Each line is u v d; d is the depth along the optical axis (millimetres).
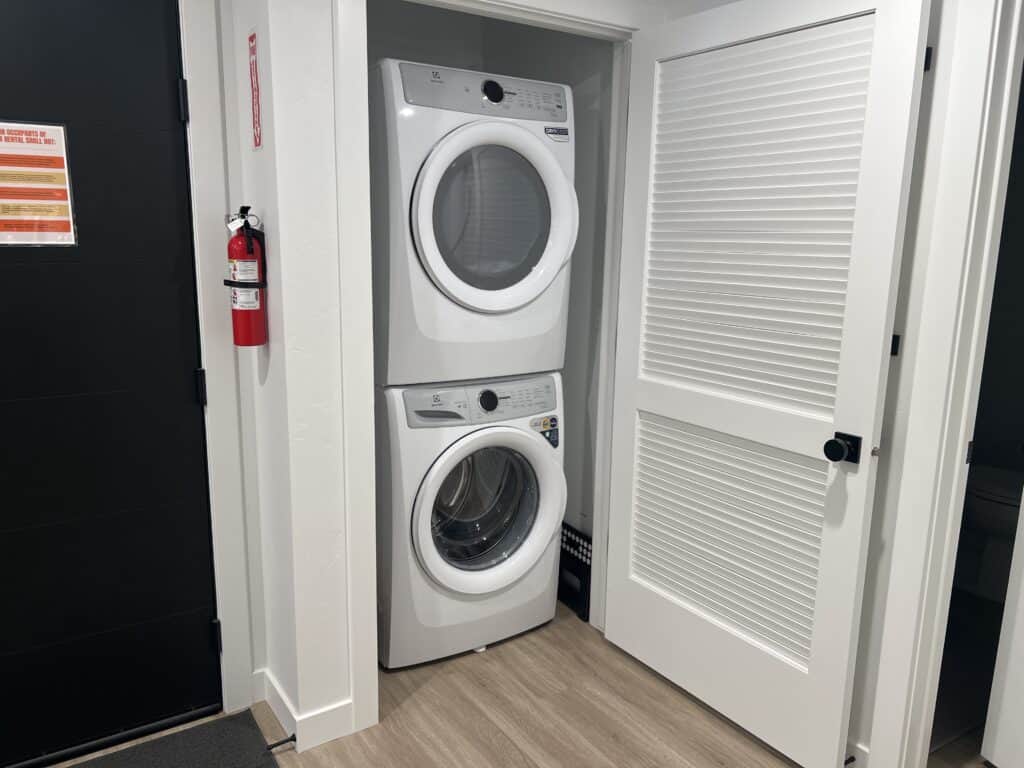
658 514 2334
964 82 1604
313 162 1820
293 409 1894
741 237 1983
